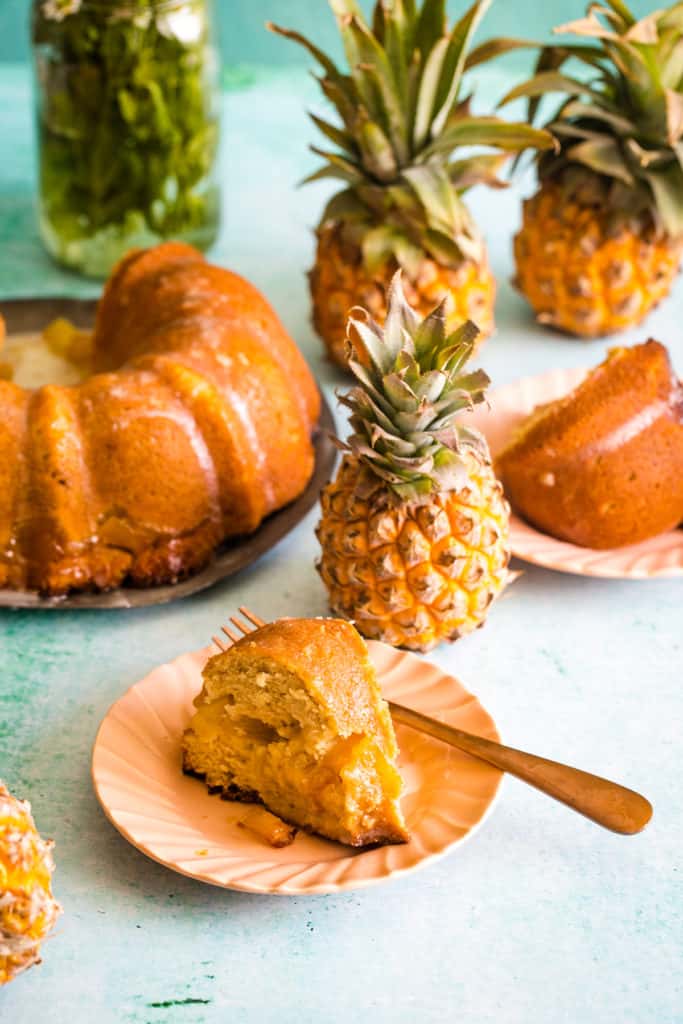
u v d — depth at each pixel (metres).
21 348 1.08
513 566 0.95
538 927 0.75
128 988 0.73
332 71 1.01
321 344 1.12
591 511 0.91
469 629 0.87
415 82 0.99
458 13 1.63
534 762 0.78
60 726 0.84
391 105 0.99
